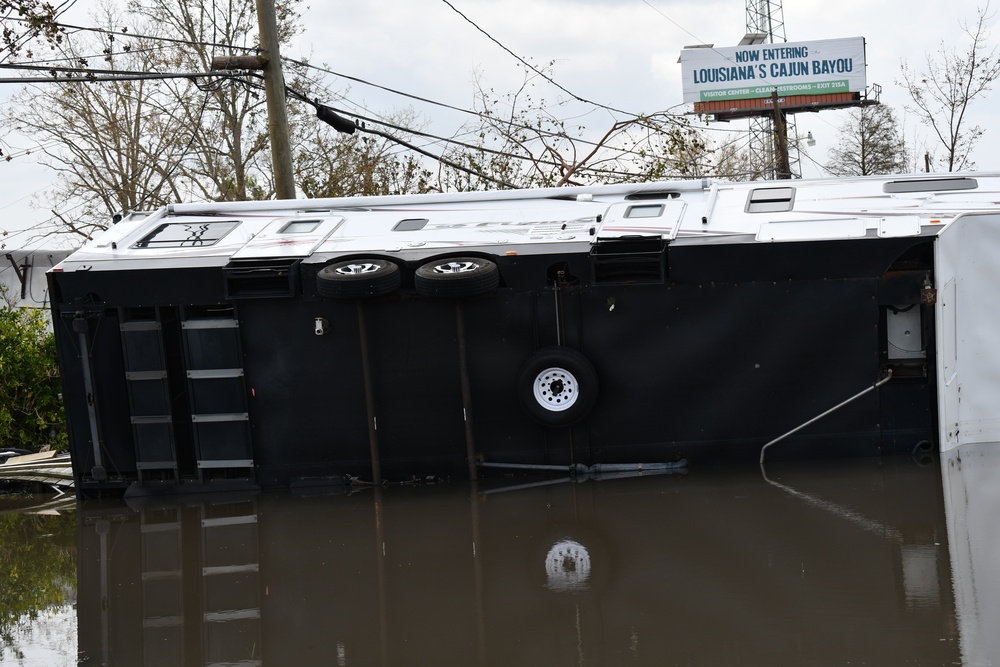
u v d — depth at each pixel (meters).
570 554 7.88
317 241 11.27
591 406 10.28
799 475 9.82
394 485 10.76
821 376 10.24
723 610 6.42
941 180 11.57
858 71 46.47
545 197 12.26
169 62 30.06
